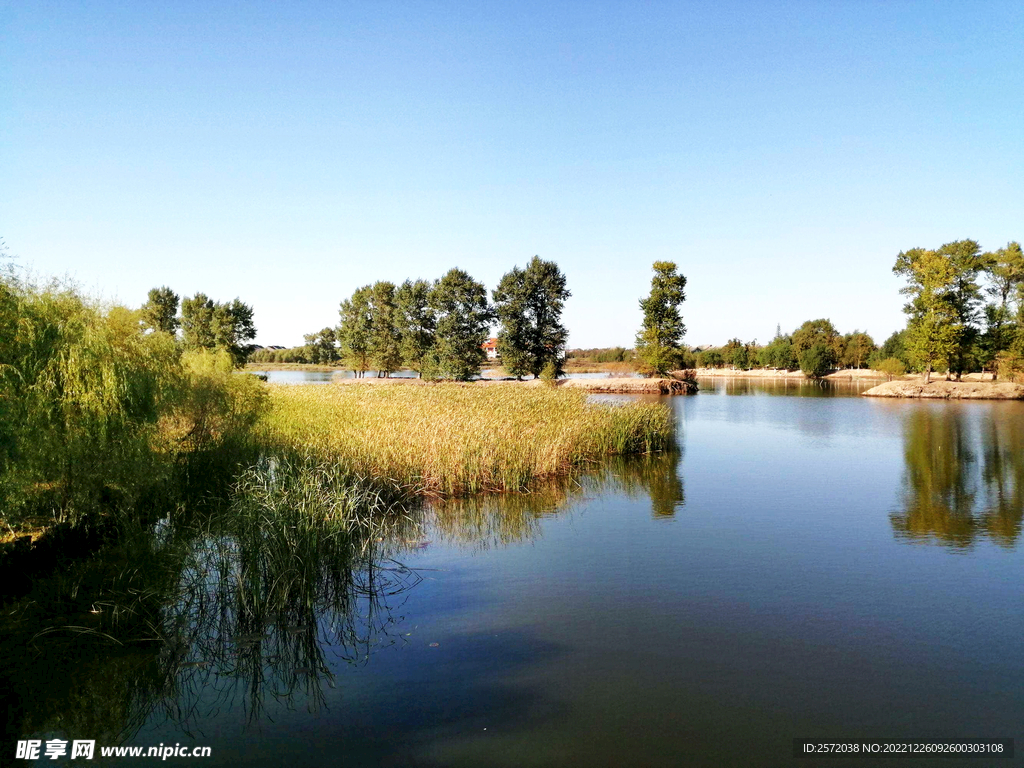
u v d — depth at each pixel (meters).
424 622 8.30
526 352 60.44
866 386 71.94
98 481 10.93
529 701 6.35
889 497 15.98
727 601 9.07
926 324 54.34
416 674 6.91
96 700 6.34
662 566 10.60
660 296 64.12
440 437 17.05
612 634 7.96
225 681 6.75
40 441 9.44
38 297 10.19
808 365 87.94
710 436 28.11
